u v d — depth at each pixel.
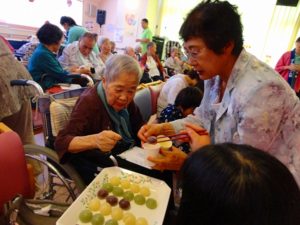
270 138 0.83
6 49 1.57
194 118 1.28
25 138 1.75
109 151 1.17
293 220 0.44
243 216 0.42
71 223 0.75
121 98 1.20
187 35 0.84
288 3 5.18
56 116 1.30
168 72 4.77
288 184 0.45
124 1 6.67
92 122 1.22
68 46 3.58
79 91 1.54
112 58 1.20
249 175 0.43
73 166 1.22
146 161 1.08
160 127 1.22
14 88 1.52
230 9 0.81
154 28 6.89
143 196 0.91
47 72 2.63
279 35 5.49
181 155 1.03
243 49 0.89
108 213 0.81
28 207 1.07
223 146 0.52
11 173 0.92
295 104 0.84
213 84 1.12
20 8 4.93
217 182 0.44
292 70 3.68
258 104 0.80
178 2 6.48
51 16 5.57
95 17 6.84
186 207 0.50
